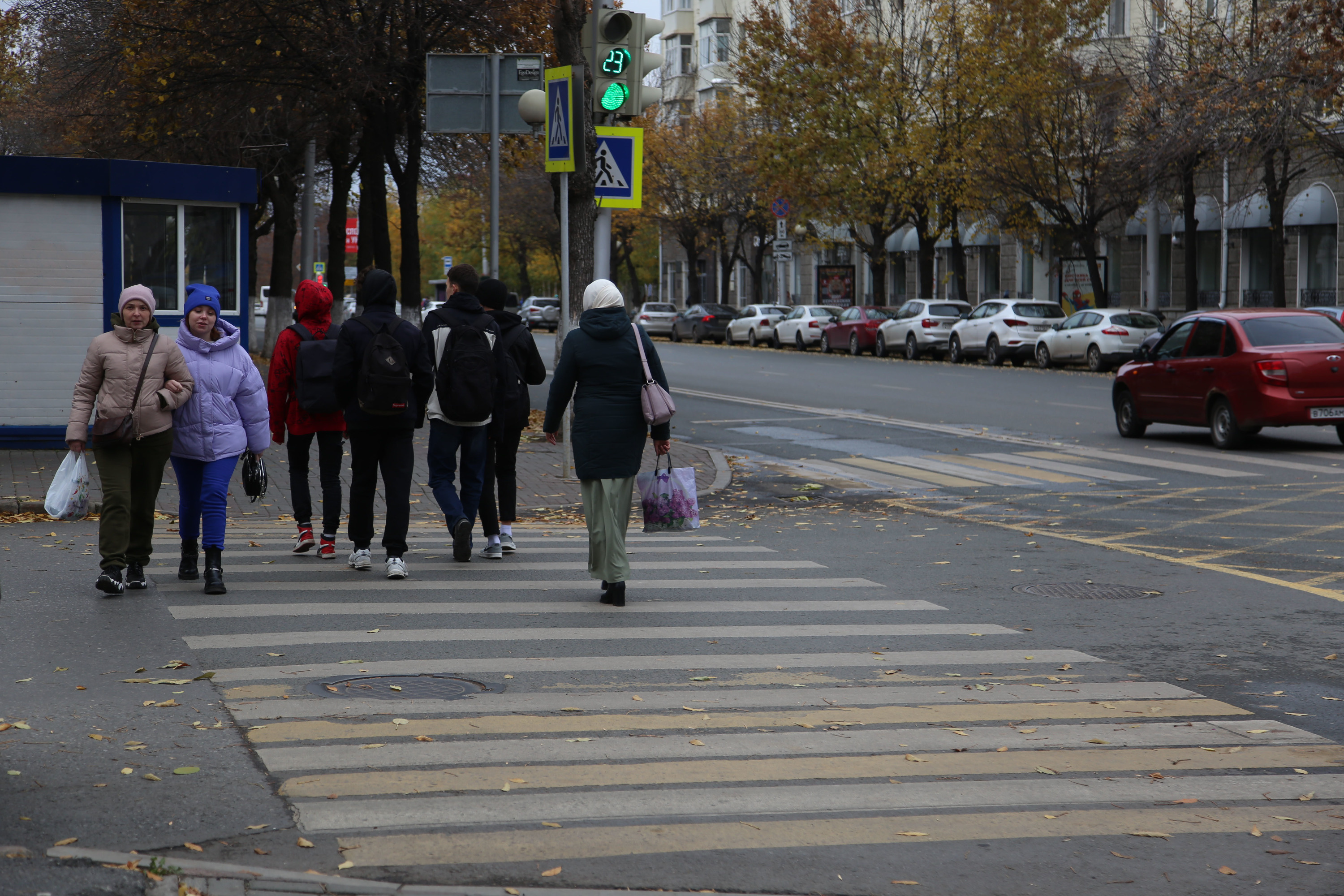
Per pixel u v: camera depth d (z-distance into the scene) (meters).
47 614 16.42
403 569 19.06
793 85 94.81
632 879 8.56
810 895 8.41
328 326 20.98
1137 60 75.00
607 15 28.66
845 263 132.25
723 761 11.08
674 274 173.38
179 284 34.16
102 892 7.96
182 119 54.28
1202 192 85.62
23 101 74.38
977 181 86.50
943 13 90.19
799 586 19.12
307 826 9.37
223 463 17.98
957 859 9.05
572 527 24.84
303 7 48.69
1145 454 36.03
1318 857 9.21
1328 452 35.91
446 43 51.41
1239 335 36.91
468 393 19.66
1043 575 19.97
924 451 37.31
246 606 17.08
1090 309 72.31
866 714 12.61
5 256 31.95
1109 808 10.13
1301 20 58.69
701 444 39.50
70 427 17.27
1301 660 14.92
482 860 8.81
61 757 10.83
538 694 13.11
